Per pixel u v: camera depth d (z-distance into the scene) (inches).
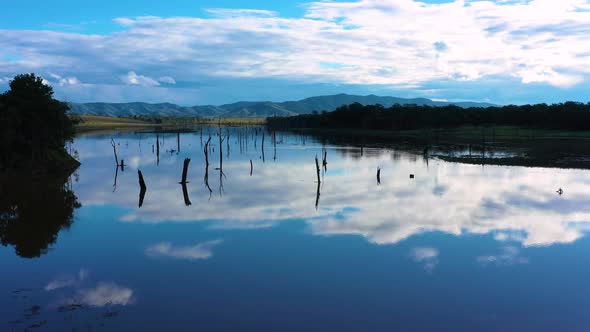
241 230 1109.1
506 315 627.5
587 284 737.6
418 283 744.3
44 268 824.9
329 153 3518.7
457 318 617.6
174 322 601.6
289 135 6520.7
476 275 780.6
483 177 2064.5
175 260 871.1
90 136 6269.7
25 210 1384.1
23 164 2240.4
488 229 1100.5
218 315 624.7
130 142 5044.3
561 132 5078.7
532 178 2011.6
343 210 1349.7
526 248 941.2
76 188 1846.7
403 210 1339.8
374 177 2123.5
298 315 625.3
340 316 622.5
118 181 2063.2
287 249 941.8
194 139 5703.7
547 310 643.5
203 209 1386.6
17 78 2338.8
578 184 1824.6
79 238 1040.8
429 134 5703.7
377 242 989.2
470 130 5792.3
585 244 968.9
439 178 2050.9
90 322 599.2
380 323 602.5
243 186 1882.4
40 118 2260.1
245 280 758.5
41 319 606.2
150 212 1344.7
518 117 6008.9
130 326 586.9
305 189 1782.7
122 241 1013.2
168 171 2463.1
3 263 853.8
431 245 964.6
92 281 756.6
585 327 591.8
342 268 818.2
